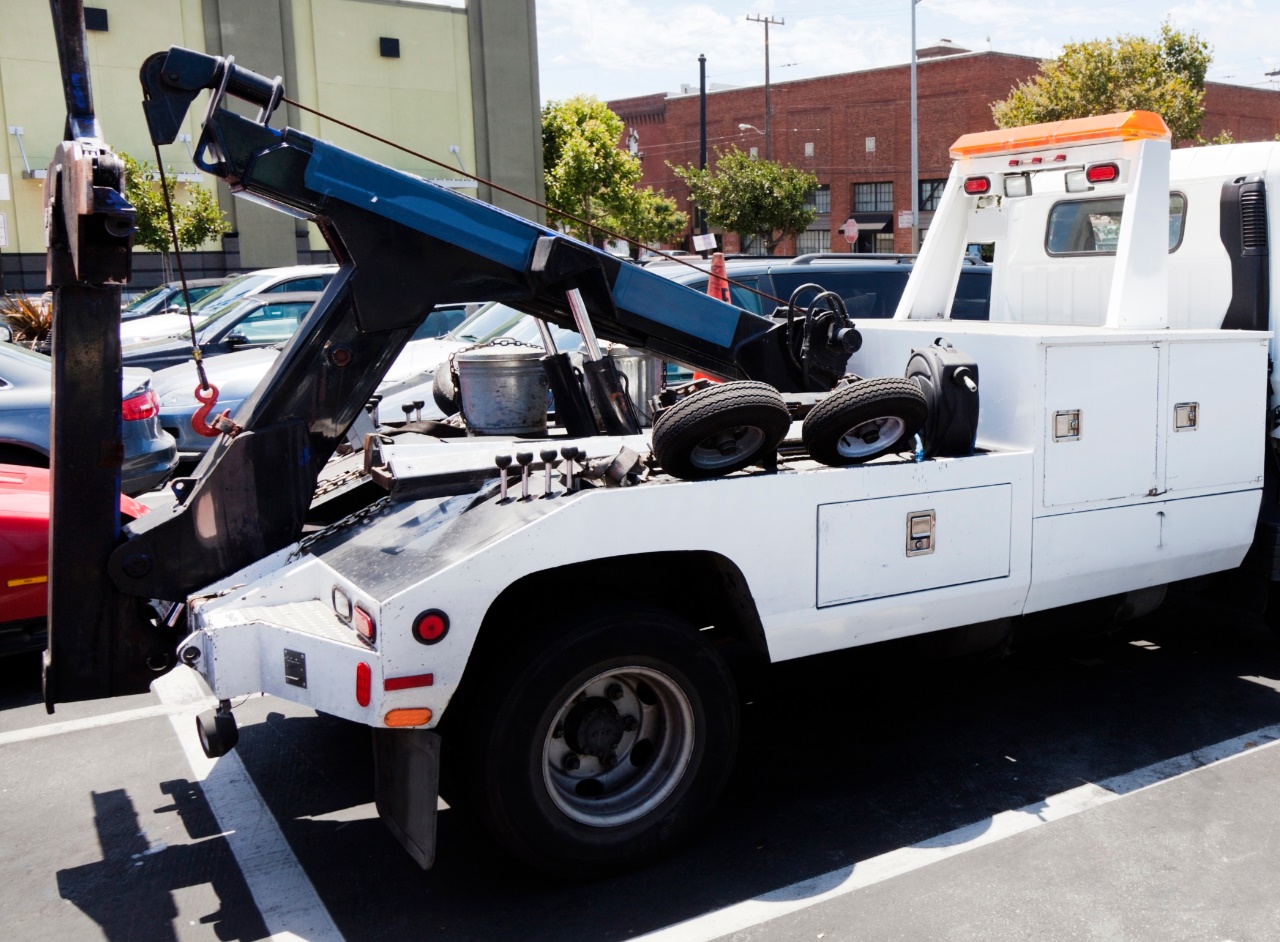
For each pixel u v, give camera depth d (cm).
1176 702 522
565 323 466
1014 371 436
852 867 375
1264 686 541
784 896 358
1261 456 512
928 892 358
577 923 346
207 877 380
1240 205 534
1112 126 489
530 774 348
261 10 2567
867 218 4591
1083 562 454
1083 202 557
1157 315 488
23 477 602
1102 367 448
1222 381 492
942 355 423
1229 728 490
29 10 2327
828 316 495
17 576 532
